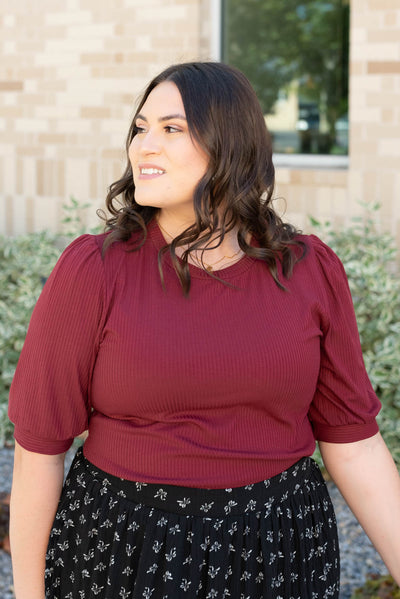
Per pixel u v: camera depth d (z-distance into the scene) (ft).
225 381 4.71
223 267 5.13
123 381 4.71
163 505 4.76
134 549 4.76
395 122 13.62
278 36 15.49
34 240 15.62
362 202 13.39
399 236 13.79
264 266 5.08
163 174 4.89
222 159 4.87
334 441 5.42
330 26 15.11
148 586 4.70
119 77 16.06
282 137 15.90
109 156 16.39
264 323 4.87
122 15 15.84
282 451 4.99
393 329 11.60
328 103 15.40
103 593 4.85
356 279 12.32
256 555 4.87
